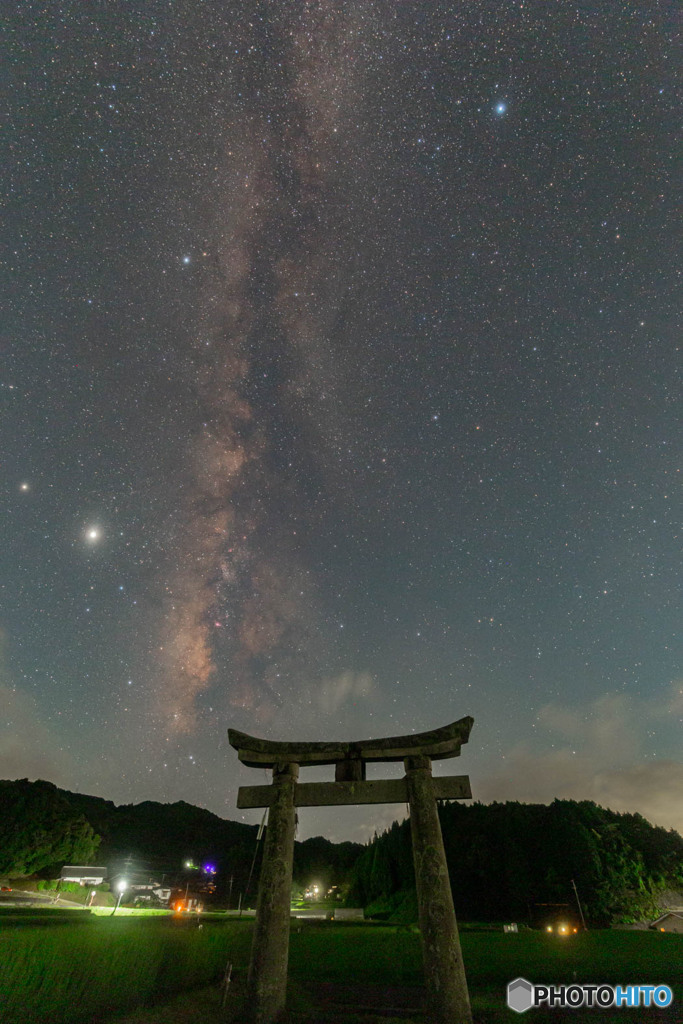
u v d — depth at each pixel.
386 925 50.41
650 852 68.94
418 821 9.98
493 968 23.91
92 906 51.50
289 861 10.23
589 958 27.23
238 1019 9.15
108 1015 10.55
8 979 10.15
